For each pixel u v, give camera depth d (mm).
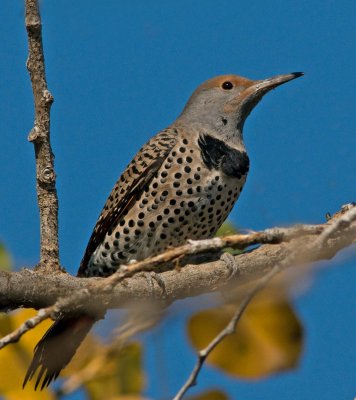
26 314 8656
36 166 10422
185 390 6469
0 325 8578
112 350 7219
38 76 10273
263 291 7684
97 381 7266
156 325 6832
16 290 9578
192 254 8289
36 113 10336
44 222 10344
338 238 9609
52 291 9711
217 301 7328
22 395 7672
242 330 7781
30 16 10125
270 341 7746
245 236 8492
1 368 7965
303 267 6988
